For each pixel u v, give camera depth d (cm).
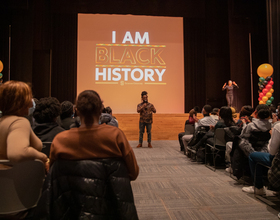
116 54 1034
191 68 1065
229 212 206
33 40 1001
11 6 958
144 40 1049
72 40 1012
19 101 130
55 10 1003
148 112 593
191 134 494
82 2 1002
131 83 1033
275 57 858
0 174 121
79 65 1023
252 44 1069
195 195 250
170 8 1038
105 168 103
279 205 221
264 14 1055
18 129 121
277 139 190
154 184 290
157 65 1051
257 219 193
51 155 108
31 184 128
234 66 1070
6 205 122
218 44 1080
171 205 223
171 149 561
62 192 102
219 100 1089
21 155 113
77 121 201
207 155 392
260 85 802
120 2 1014
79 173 101
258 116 267
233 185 284
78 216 97
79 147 104
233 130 321
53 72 1007
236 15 1047
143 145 632
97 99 114
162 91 1050
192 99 1062
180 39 1070
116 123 291
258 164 244
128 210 99
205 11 1072
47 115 180
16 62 979
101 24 1034
